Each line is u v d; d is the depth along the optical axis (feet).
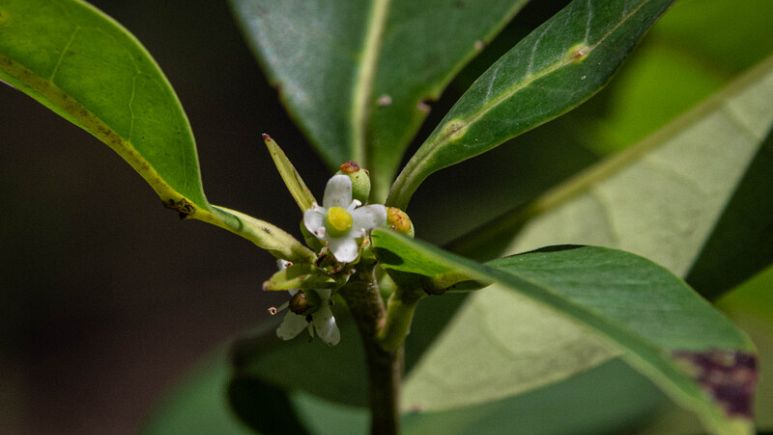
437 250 0.69
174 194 0.76
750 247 0.88
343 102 0.90
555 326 0.90
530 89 0.77
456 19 0.90
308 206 0.75
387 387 0.80
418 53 0.90
